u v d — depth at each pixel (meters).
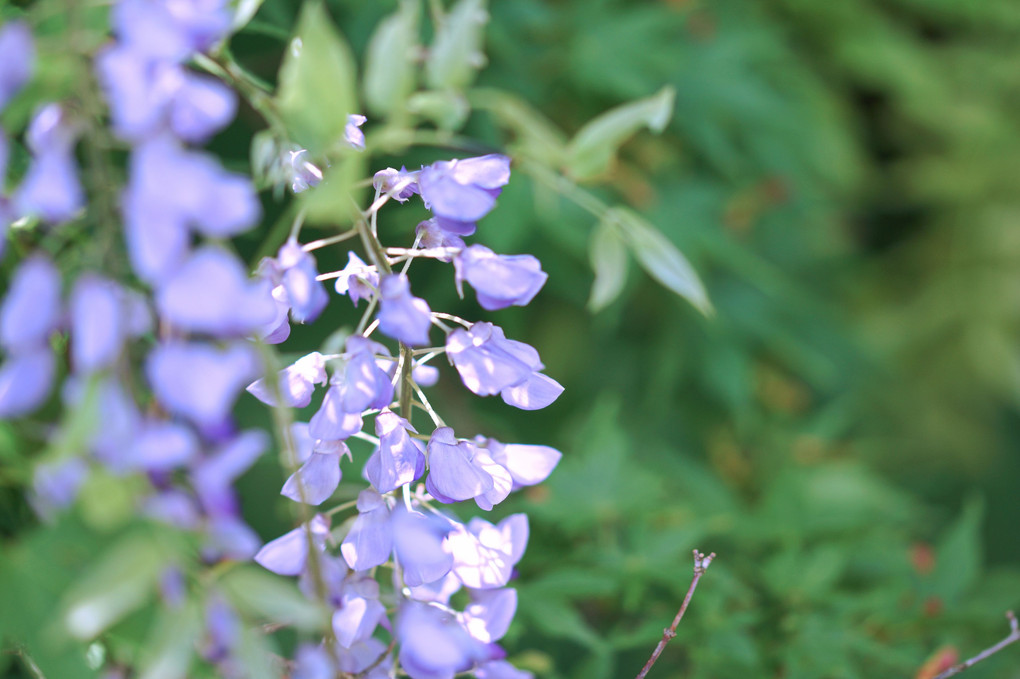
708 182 1.63
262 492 1.11
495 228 1.31
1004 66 2.65
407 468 0.88
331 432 0.87
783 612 1.04
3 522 0.87
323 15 0.83
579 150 0.93
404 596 0.90
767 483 1.34
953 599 1.07
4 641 0.86
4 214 0.83
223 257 0.80
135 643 0.84
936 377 2.78
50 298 0.81
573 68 1.42
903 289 2.89
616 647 1.02
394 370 0.89
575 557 1.04
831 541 1.09
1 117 0.82
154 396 0.84
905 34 2.42
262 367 0.85
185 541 0.81
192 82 0.81
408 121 0.90
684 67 1.56
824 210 2.10
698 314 1.65
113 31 0.85
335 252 1.22
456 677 0.90
